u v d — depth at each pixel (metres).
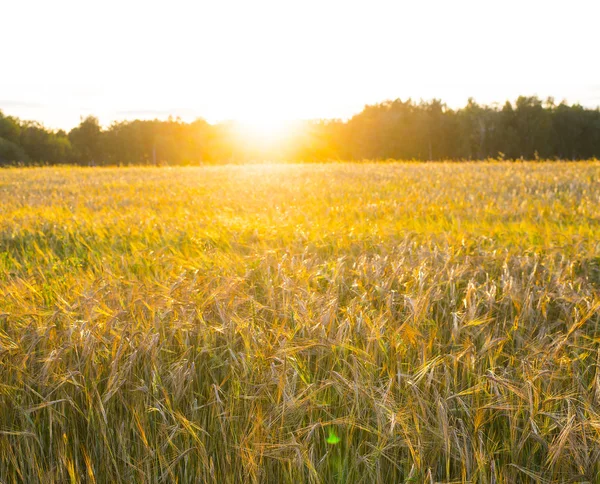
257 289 5.63
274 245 8.06
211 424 3.60
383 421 3.32
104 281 5.23
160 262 7.05
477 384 3.52
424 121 101.50
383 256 6.56
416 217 10.94
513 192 14.44
